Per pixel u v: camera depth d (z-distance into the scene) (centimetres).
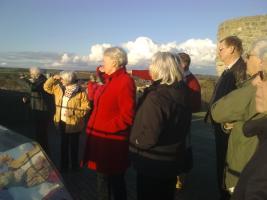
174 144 384
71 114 730
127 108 459
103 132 472
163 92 378
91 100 735
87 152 491
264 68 257
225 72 491
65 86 744
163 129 373
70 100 733
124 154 475
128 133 471
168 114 373
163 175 382
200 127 1302
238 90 334
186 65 554
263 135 243
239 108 329
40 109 877
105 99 471
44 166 274
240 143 344
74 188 647
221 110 341
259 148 238
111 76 471
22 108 1300
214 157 870
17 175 259
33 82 880
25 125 1273
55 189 261
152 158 380
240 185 241
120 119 462
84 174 725
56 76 752
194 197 600
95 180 691
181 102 384
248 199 222
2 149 275
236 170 347
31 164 270
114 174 478
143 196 397
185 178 640
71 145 745
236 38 493
